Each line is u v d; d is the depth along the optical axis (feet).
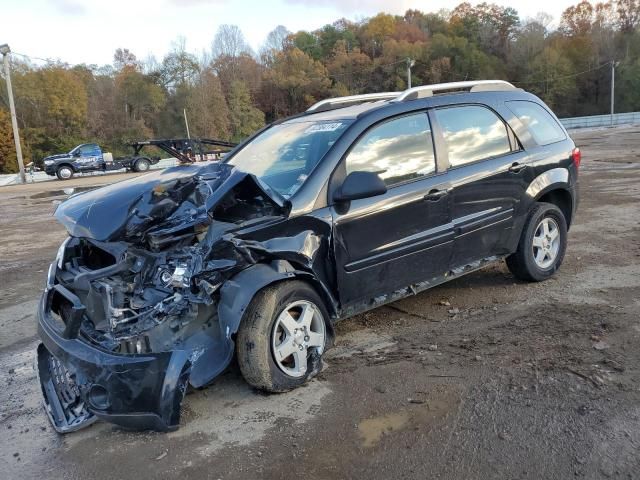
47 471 10.00
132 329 10.66
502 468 8.96
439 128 14.93
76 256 13.82
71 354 10.74
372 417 10.71
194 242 11.65
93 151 104.53
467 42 269.44
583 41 264.72
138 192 11.86
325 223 12.51
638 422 9.90
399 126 14.25
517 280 18.12
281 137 15.48
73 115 198.29
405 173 14.07
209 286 10.89
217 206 11.60
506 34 294.87
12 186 96.89
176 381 10.21
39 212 50.19
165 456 10.04
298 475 9.17
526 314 15.23
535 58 261.24
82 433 11.21
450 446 9.63
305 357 12.05
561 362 12.23
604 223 26.18
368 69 261.85
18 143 107.86
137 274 11.35
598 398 10.72
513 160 16.29
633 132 114.21
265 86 266.16
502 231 16.15
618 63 233.14
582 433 9.70
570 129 171.12
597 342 13.07
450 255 14.94
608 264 19.27
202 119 230.89
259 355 11.19
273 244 11.69
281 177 13.64
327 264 12.62
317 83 261.24
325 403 11.36
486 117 16.19
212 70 265.75
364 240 13.12
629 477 8.56
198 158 66.39
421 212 14.08
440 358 12.96
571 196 18.12
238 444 10.19
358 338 14.57
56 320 12.37
